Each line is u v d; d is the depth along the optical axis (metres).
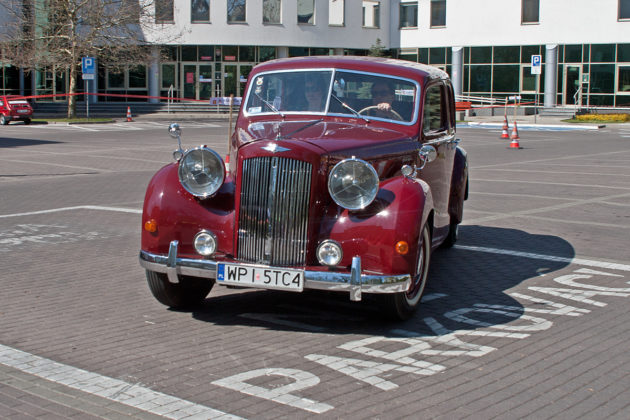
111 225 10.84
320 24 47.94
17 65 37.78
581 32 44.00
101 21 38.19
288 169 5.82
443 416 4.36
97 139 28.44
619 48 43.06
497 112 46.03
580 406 4.53
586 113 43.00
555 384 4.89
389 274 5.75
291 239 5.86
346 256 5.82
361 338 5.87
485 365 5.25
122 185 15.49
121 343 5.68
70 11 37.69
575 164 20.16
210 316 6.47
